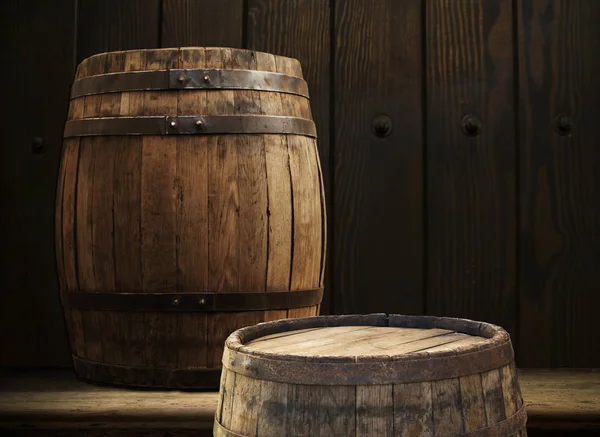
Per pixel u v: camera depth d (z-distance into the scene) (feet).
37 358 9.50
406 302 9.52
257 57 7.82
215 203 7.50
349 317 6.19
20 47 9.54
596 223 9.51
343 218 9.54
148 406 7.34
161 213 7.50
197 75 7.62
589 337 9.49
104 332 7.86
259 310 7.68
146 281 7.59
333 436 4.42
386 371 4.44
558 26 9.53
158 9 9.51
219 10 9.51
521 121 9.52
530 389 8.45
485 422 4.67
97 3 9.52
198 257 7.52
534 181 9.52
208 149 7.54
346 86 9.52
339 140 9.51
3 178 9.52
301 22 9.51
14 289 9.52
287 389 4.54
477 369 4.68
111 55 7.86
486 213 9.52
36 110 9.52
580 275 9.50
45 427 7.28
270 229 7.61
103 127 7.73
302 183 7.88
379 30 9.53
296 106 8.05
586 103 9.52
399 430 4.42
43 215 9.50
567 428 7.41
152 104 7.62
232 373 4.93
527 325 9.48
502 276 9.52
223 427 4.91
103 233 7.66
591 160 9.52
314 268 8.13
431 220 9.52
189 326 7.63
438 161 9.54
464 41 9.49
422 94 9.50
